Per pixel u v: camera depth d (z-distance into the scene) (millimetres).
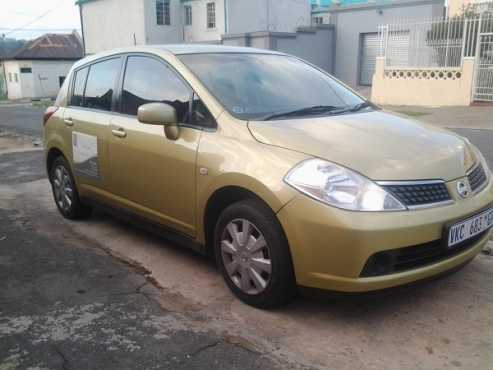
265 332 3207
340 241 2930
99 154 4738
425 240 3025
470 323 3281
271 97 4016
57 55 47312
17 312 3521
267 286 3316
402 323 3291
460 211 3170
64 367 2898
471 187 3389
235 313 3443
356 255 2924
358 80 25859
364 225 2900
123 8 33000
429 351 2994
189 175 3742
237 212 3416
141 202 4336
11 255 4566
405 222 2953
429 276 3150
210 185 3555
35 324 3359
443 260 3189
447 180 3217
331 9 25859
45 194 6719
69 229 5270
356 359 2928
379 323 3293
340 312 3422
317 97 4250
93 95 5031
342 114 4004
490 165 7961
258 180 3211
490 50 16266
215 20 30875
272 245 3221
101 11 34656
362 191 2977
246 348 3045
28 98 45406
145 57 4445
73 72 5500
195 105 3848
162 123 3771
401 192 3031
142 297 3719
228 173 3400
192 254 4508
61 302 3660
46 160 5762
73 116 5172
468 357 2936
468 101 16766
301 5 33188
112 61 4852
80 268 4258
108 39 34688
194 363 2912
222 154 3504
